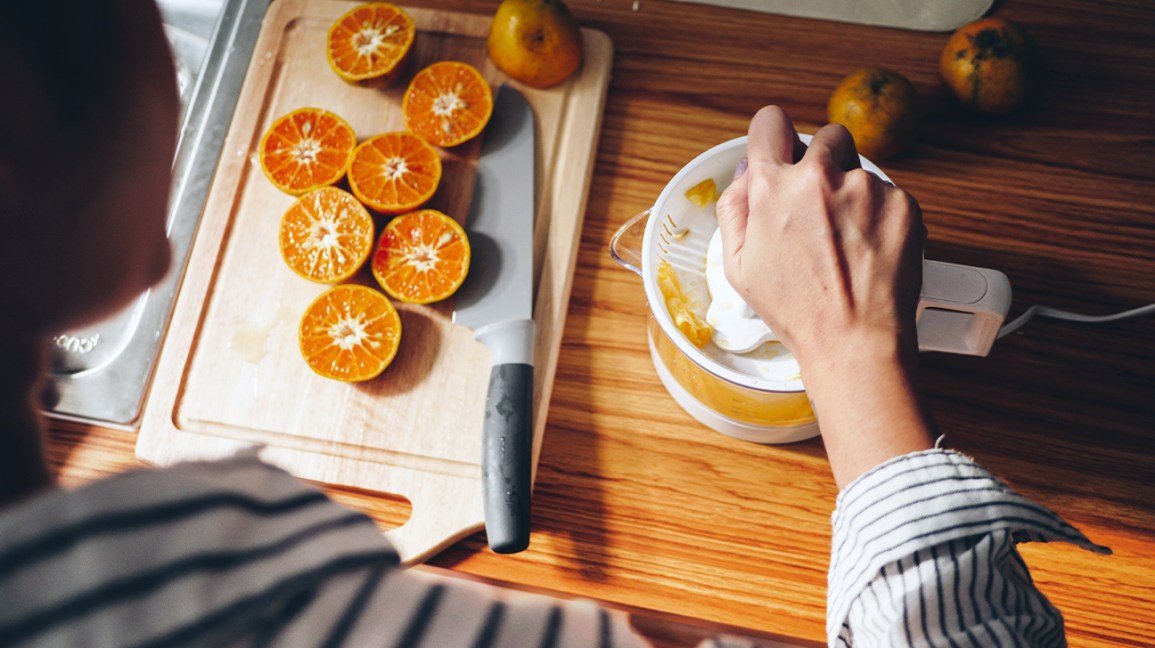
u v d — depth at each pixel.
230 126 0.87
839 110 0.78
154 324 0.81
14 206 0.24
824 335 0.49
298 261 0.79
